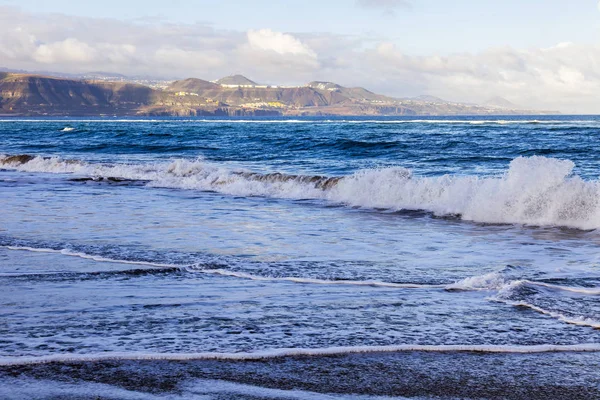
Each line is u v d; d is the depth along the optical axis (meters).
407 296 5.02
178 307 4.64
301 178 14.51
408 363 3.48
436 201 11.34
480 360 3.53
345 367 3.41
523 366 3.44
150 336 3.91
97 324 4.17
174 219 10.01
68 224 9.34
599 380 3.23
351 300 4.88
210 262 6.49
